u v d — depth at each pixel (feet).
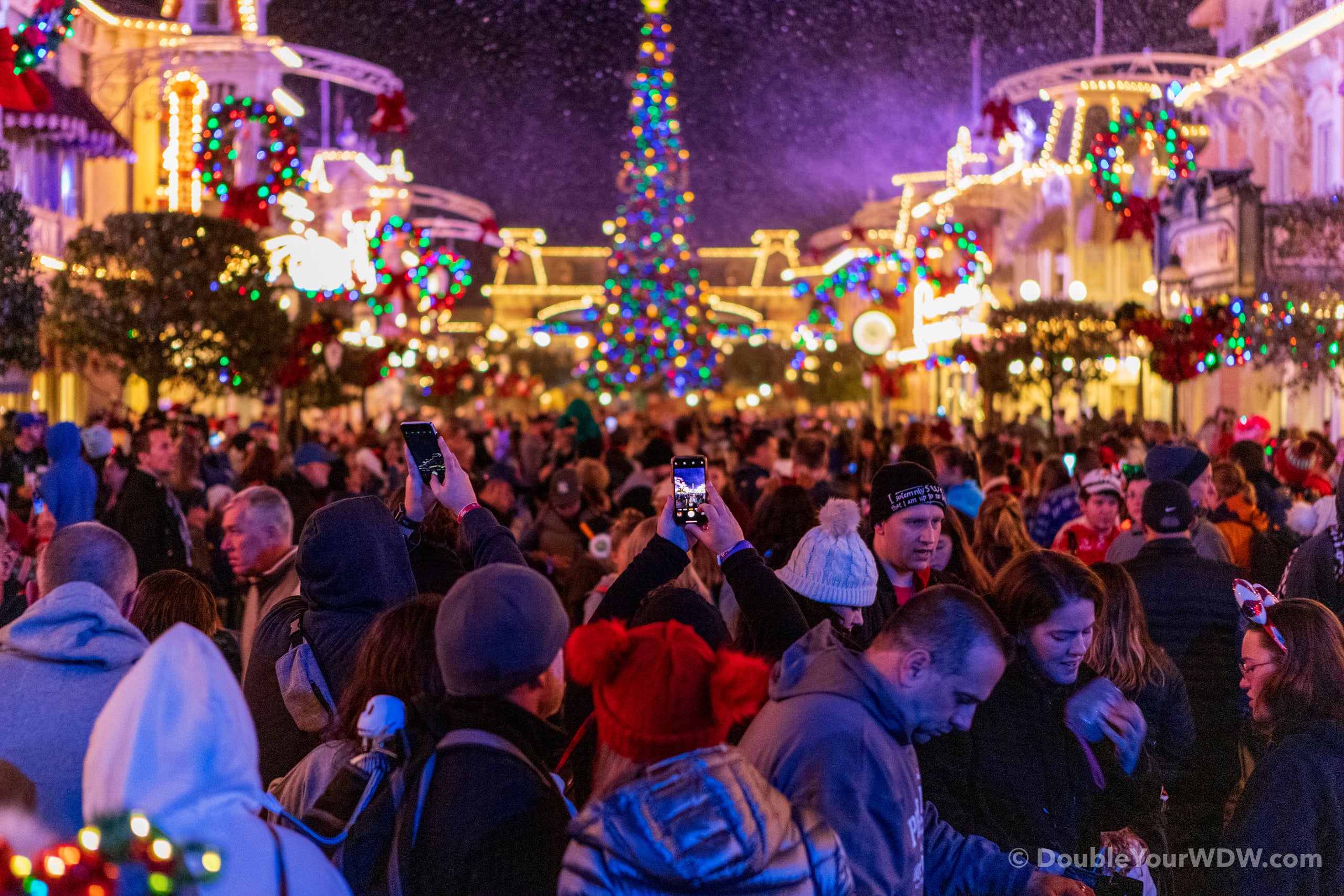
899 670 10.54
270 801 9.42
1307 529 28.27
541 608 10.11
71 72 95.66
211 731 8.11
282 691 13.79
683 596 13.30
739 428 80.43
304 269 73.61
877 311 70.08
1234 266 81.61
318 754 11.86
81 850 7.61
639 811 8.54
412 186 144.05
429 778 9.96
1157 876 14.02
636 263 180.96
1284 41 92.58
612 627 9.15
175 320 71.41
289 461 48.52
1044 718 13.50
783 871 8.60
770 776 10.36
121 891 7.52
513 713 10.07
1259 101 102.32
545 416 71.26
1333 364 66.95
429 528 16.94
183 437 36.86
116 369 78.79
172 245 71.41
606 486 33.71
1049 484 32.19
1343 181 89.20
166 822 7.86
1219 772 17.35
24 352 46.50
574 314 283.59
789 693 10.77
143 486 29.35
